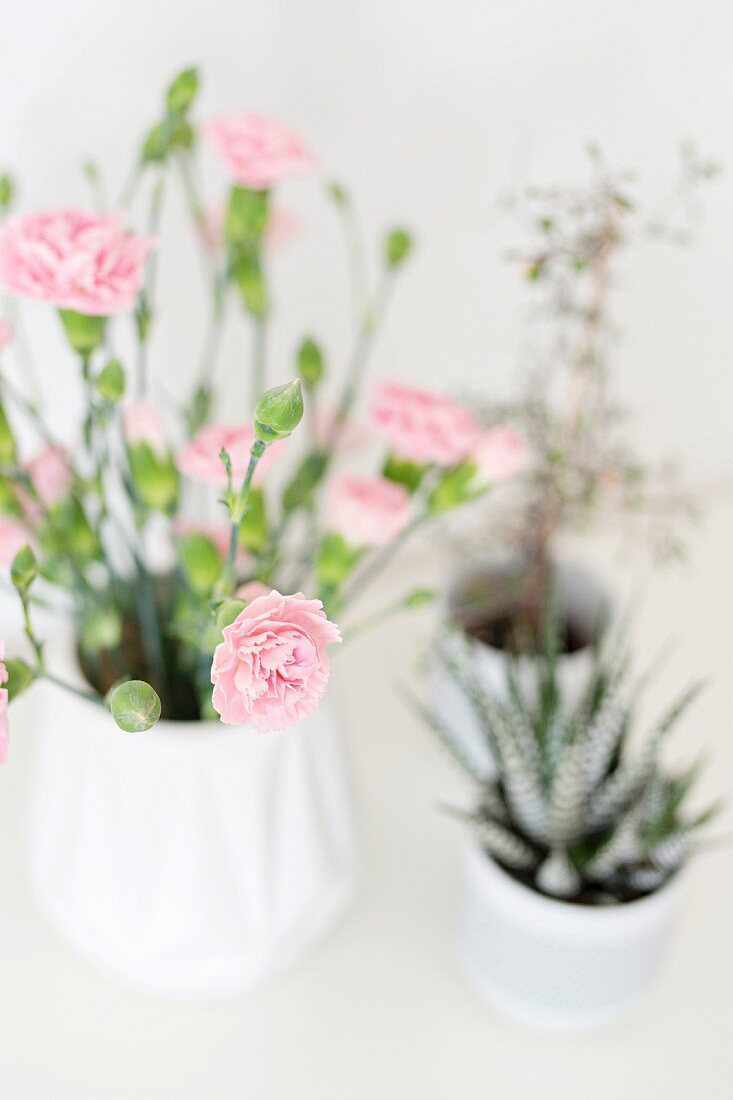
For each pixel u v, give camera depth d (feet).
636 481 2.71
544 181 2.68
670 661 2.91
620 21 2.57
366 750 2.70
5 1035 2.25
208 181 2.45
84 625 2.14
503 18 2.49
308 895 2.23
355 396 2.79
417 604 2.14
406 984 2.36
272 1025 2.30
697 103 2.70
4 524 2.05
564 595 2.71
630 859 2.26
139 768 2.06
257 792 2.10
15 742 2.64
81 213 1.90
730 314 3.00
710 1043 2.31
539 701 2.33
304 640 1.62
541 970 2.23
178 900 2.13
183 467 1.91
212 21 2.31
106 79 2.30
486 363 2.85
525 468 2.70
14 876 2.45
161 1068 2.23
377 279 2.67
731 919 2.47
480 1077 2.25
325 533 2.13
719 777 2.67
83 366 1.96
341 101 2.47
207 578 1.98
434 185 2.61
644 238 2.82
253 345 2.63
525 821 2.29
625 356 2.97
